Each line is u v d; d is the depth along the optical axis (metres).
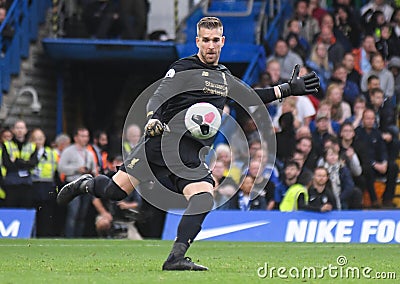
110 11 44.25
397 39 40.41
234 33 44.84
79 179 17.66
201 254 24.19
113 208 34.09
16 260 20.78
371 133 35.91
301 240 31.03
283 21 45.06
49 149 35.16
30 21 44.81
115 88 48.41
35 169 34.72
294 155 34.38
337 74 38.84
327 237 30.92
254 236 31.50
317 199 31.83
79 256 22.70
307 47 40.56
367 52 39.56
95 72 47.84
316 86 17.70
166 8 46.91
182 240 16.25
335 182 32.91
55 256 22.70
